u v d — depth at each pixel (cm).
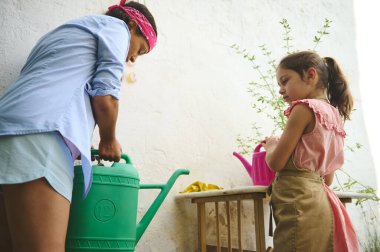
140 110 184
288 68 141
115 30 111
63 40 106
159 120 189
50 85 97
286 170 127
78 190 114
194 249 184
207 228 191
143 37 126
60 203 89
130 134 179
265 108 234
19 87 97
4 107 93
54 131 92
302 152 124
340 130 135
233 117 218
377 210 274
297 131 124
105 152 110
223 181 205
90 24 111
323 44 281
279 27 257
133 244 123
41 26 162
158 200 138
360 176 273
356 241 127
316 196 121
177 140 193
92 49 108
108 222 114
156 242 174
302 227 117
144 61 191
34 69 101
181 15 211
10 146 88
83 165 98
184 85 203
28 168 86
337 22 295
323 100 137
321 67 141
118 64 106
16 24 156
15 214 86
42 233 85
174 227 180
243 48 234
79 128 96
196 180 195
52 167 89
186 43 209
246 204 208
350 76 293
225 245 195
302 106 126
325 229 118
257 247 139
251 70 234
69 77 101
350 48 298
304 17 274
